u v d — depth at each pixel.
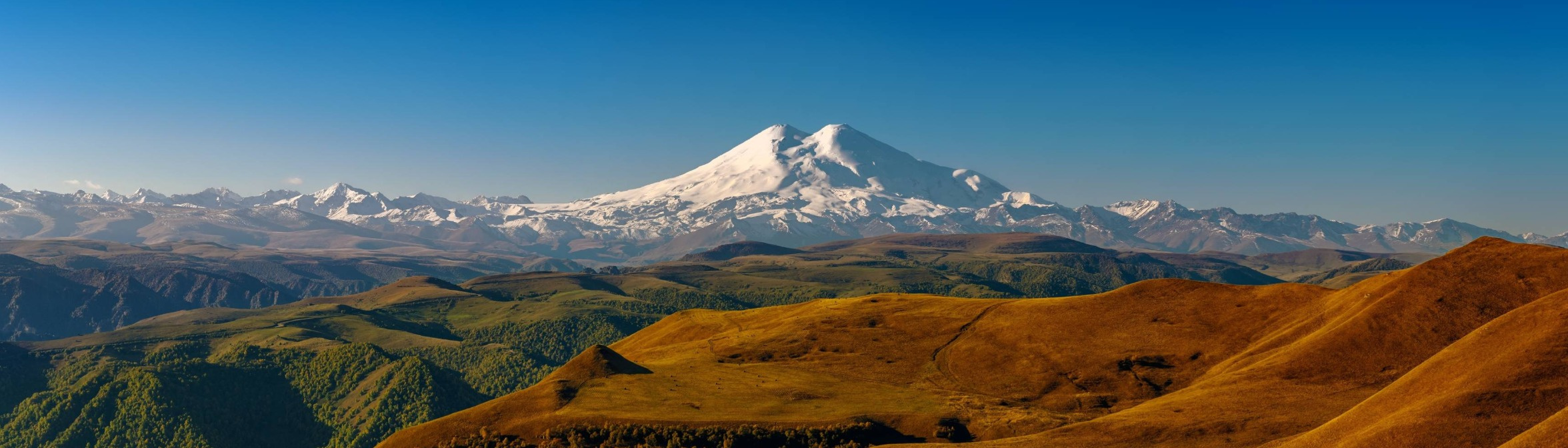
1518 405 121.38
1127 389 199.88
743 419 179.25
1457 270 198.50
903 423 181.00
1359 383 172.62
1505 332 142.00
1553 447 99.81
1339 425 134.50
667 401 194.50
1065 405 195.75
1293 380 178.12
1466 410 122.06
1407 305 191.38
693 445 170.50
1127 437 154.75
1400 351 179.62
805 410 187.88
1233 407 164.62
